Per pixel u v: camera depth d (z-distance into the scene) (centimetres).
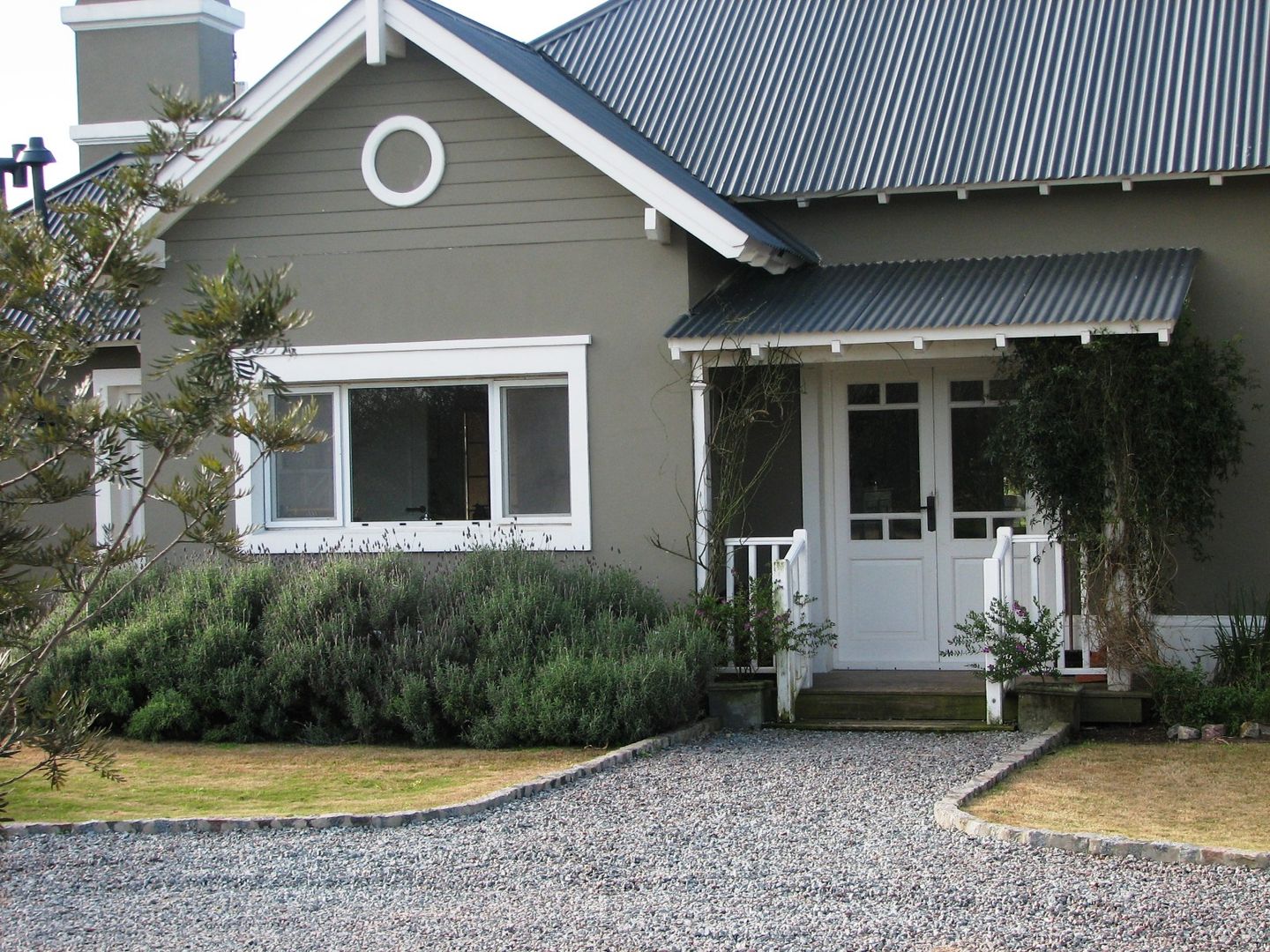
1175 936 602
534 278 1208
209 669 1130
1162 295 1084
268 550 1255
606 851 761
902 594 1258
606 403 1194
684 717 1087
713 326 1135
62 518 1484
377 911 668
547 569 1168
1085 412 1082
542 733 1055
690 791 900
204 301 555
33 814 875
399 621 1154
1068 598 1142
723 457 1198
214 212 1265
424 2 1296
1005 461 1138
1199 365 1084
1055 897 654
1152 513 1077
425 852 770
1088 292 1112
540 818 838
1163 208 1215
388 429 1254
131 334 1373
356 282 1243
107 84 1905
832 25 1468
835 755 1005
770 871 715
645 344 1184
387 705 1096
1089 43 1345
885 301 1152
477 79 1177
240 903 689
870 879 692
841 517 1267
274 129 1241
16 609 545
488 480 1233
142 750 1093
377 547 1240
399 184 1234
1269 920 619
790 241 1265
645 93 1430
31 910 684
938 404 1252
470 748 1077
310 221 1250
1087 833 755
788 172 1269
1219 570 1187
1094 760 966
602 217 1192
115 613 1209
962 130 1273
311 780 976
